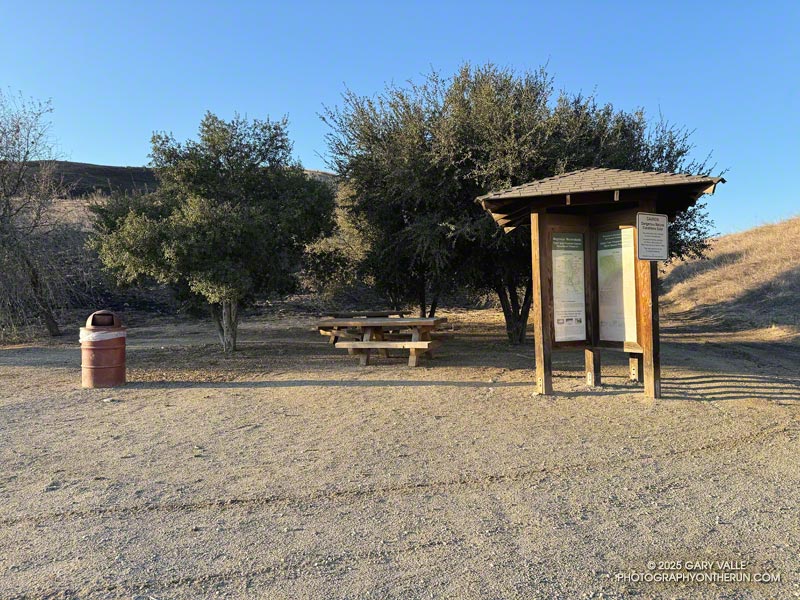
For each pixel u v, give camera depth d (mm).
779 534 3961
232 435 6680
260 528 4133
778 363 11891
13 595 3268
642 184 7566
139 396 9117
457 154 13578
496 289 16297
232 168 14062
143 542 3934
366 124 15320
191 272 12508
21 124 19250
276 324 23344
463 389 9203
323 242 19828
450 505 4504
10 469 5527
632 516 4270
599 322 9031
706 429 6625
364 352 12148
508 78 14570
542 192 7914
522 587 3312
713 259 34188
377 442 6262
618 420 7078
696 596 3227
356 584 3361
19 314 18281
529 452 5816
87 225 20922
